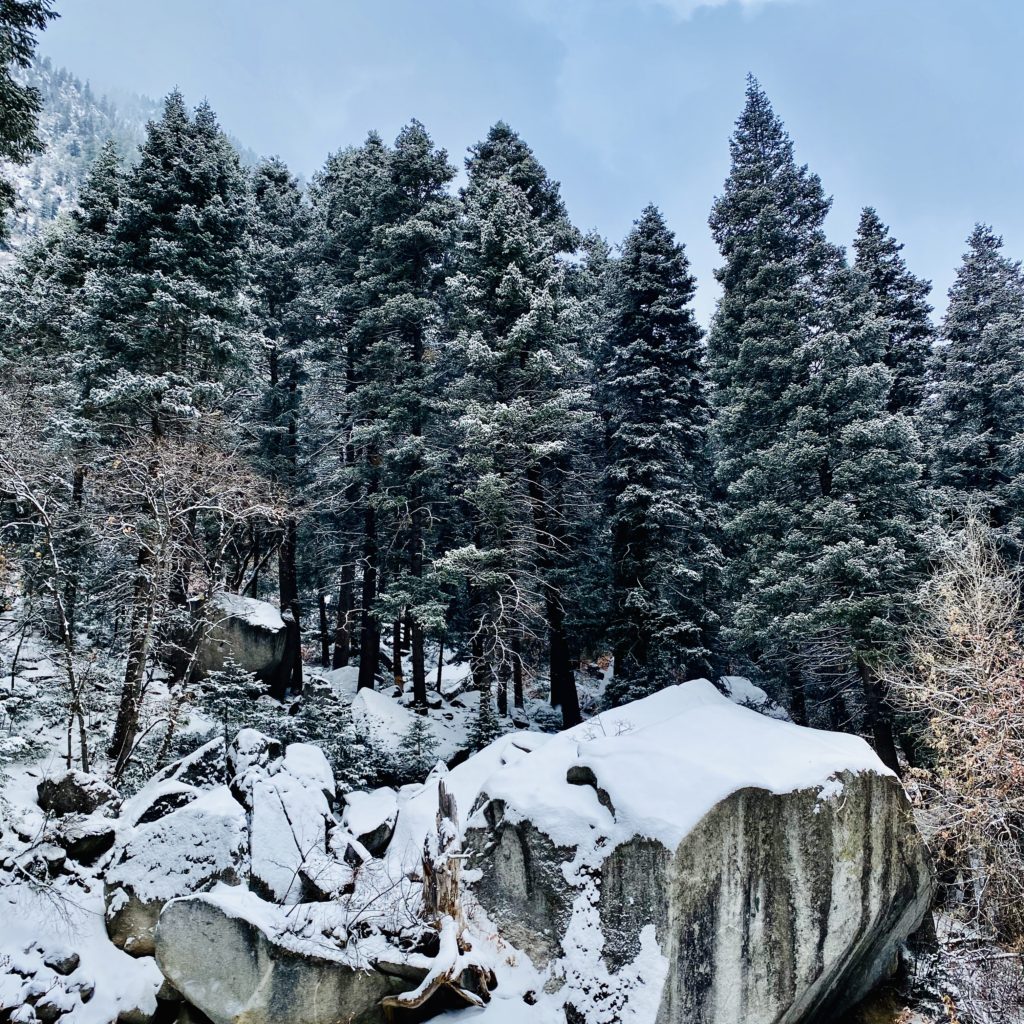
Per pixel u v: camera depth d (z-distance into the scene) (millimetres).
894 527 14516
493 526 16219
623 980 6113
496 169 21688
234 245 17344
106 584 15602
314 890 7605
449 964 6504
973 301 21812
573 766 7984
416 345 19828
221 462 14352
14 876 7555
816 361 16516
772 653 18281
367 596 19750
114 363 15430
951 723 9922
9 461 11578
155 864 7938
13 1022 6203
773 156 25453
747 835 6684
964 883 9133
